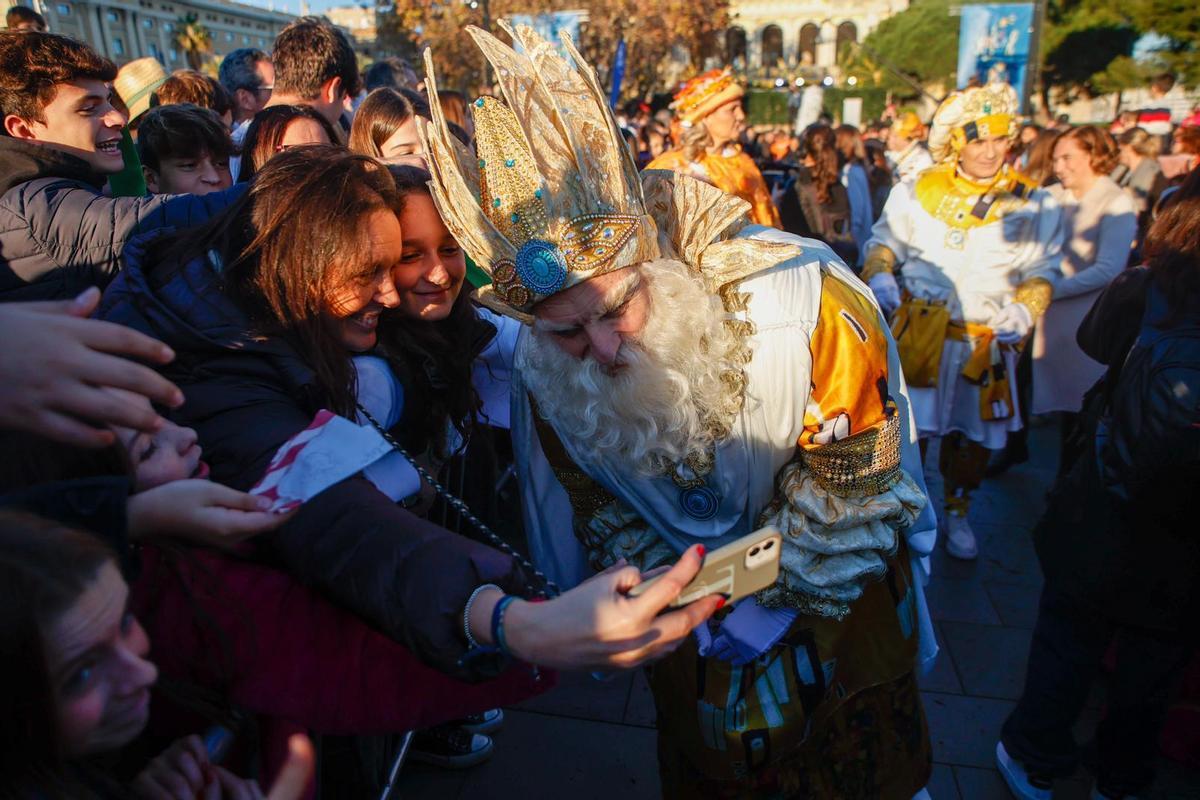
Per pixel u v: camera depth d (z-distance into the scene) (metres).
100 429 0.93
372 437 1.12
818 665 1.71
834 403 1.54
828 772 1.80
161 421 0.94
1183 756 2.49
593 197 1.41
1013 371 3.48
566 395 1.58
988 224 3.35
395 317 1.66
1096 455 1.96
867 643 1.79
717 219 1.57
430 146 1.47
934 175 3.49
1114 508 1.91
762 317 1.54
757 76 43.00
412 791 2.44
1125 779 2.20
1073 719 2.24
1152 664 2.01
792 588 1.62
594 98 1.47
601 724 2.67
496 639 1.01
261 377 1.24
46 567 0.80
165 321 1.25
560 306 1.44
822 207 5.58
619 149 1.46
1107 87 25.69
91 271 2.04
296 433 1.18
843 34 51.38
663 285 1.48
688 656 1.76
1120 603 1.95
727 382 1.54
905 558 1.88
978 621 3.21
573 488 1.77
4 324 0.89
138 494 1.02
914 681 1.88
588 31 25.20
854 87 32.97
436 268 1.61
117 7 48.06
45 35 2.20
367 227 1.32
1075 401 3.96
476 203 1.46
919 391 3.50
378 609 1.03
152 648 1.10
